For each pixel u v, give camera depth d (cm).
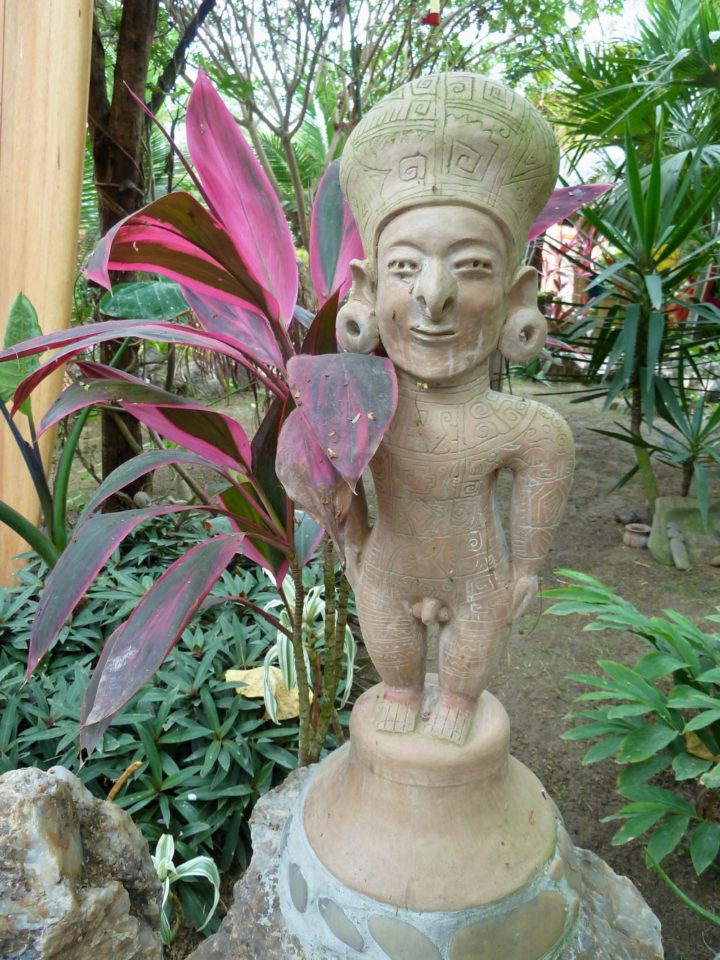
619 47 344
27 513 228
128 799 143
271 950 112
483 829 109
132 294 181
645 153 338
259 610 139
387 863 107
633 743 138
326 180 139
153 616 106
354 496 109
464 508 99
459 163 84
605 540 311
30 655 102
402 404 97
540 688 212
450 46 292
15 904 80
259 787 151
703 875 151
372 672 218
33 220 222
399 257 88
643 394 283
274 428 120
